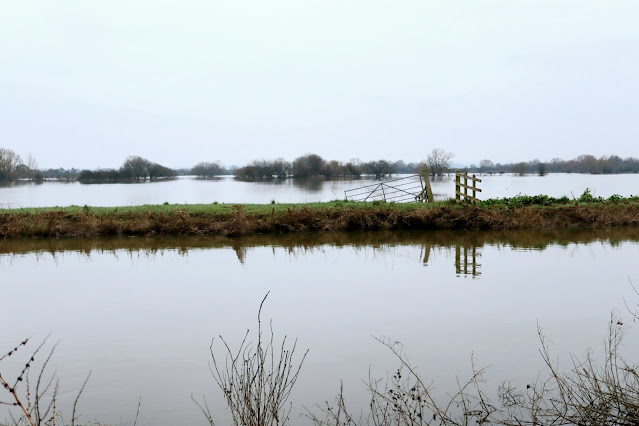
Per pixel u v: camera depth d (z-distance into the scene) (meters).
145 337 8.80
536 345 8.10
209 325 9.40
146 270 14.12
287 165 94.25
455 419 5.90
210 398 6.59
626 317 9.37
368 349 8.12
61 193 52.09
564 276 12.66
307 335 8.78
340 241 18.97
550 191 45.03
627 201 24.64
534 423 5.45
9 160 88.00
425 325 9.17
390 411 6.12
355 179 86.38
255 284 12.41
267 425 5.46
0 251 17.31
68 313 10.18
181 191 55.72
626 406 5.17
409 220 21.80
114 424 5.88
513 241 18.39
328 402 6.39
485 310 9.98
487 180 77.62
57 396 6.66
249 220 21.16
